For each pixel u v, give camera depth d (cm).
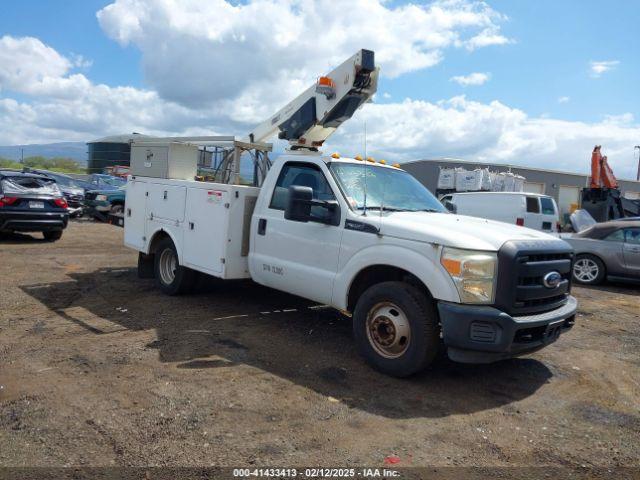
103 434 365
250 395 438
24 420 380
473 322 441
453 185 2431
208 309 707
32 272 923
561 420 424
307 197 528
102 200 1845
